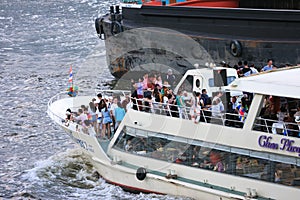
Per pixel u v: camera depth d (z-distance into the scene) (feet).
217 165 224.33
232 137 220.23
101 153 250.37
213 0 380.99
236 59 346.13
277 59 333.42
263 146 213.66
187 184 230.07
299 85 209.46
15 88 408.67
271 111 218.38
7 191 252.42
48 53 534.37
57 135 314.35
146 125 239.50
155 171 238.07
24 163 280.51
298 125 209.56
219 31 353.51
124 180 246.47
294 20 326.03
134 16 396.57
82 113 260.21
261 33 337.72
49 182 257.96
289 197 210.18
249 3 414.21
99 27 428.97
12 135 317.42
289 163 208.85
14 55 531.50
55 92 395.75
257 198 216.33
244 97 227.20
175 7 370.53
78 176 261.24
